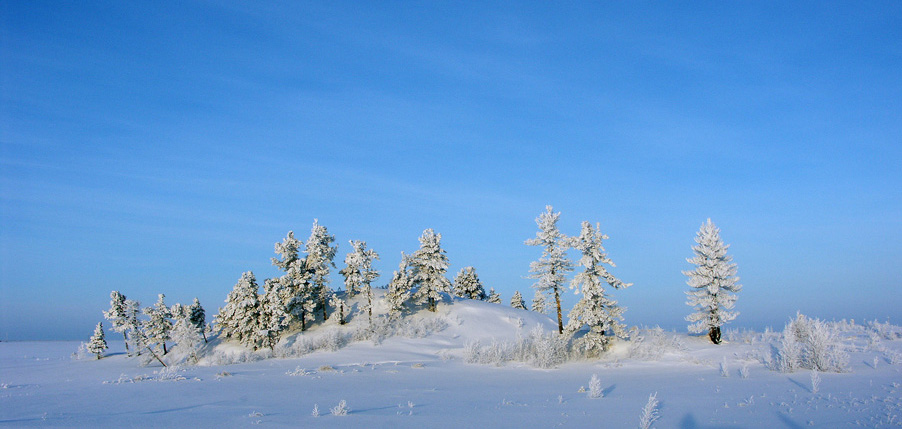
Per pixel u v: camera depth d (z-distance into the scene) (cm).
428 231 6625
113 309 6412
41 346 14038
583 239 4500
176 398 2061
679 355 3909
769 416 1346
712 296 4650
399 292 6334
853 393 1645
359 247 6206
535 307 9306
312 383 2723
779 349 2881
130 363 6062
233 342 6116
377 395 2144
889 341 3459
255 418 1476
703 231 4794
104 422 1423
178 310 6819
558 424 1340
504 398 1980
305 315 6381
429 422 1399
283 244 6303
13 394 2366
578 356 4266
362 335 5709
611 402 1780
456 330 6084
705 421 1330
